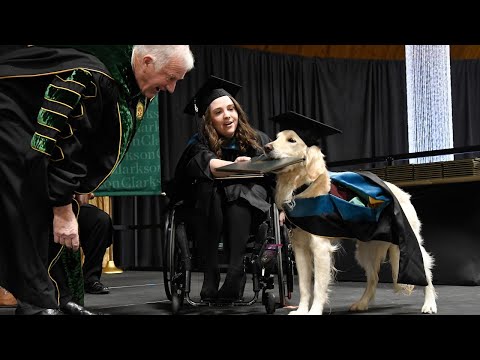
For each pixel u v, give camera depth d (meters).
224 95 3.50
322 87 9.08
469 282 4.70
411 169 5.07
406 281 2.98
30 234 2.28
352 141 9.18
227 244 3.30
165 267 3.29
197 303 3.22
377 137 9.24
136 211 7.84
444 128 8.16
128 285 5.36
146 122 6.91
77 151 2.36
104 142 2.57
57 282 2.76
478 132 9.33
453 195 4.86
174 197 3.44
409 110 8.42
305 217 2.89
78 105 2.34
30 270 2.29
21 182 2.28
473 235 4.72
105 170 2.58
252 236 3.36
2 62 2.38
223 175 3.23
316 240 2.94
